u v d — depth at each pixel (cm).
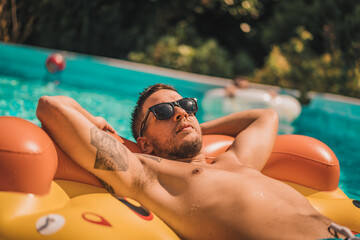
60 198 165
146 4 1145
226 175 184
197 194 176
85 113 203
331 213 208
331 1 1043
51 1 919
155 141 211
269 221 164
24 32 876
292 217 167
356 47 903
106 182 181
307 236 163
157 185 186
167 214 177
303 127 541
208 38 1155
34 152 156
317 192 230
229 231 164
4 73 658
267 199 171
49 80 655
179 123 206
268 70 949
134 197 184
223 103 641
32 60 773
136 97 612
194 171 185
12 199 150
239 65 1055
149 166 192
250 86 757
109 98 582
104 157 177
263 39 1116
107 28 1098
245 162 209
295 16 1089
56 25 952
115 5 1112
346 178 333
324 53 1001
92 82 705
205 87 737
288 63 942
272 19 1143
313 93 745
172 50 1058
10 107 431
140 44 1115
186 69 1031
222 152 238
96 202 163
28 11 874
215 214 168
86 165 178
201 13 1145
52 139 179
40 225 142
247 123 244
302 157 232
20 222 143
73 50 1014
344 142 469
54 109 175
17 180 152
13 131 159
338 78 855
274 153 238
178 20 1154
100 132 181
